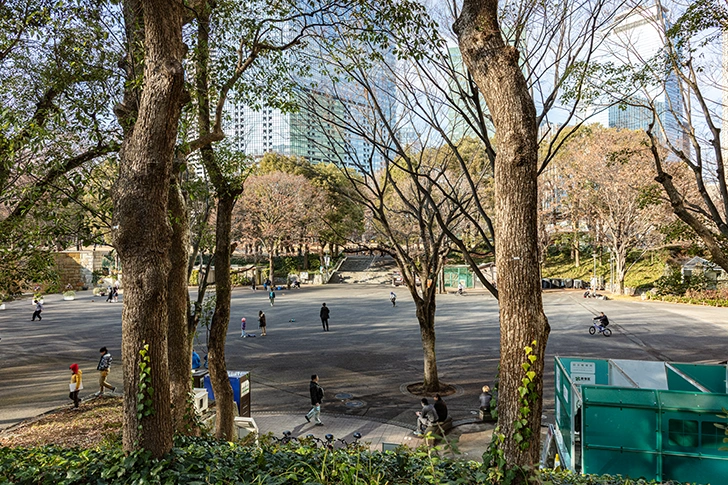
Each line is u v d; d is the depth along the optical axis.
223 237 9.76
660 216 35.38
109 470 4.81
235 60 9.37
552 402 13.81
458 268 52.56
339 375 17.14
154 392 5.05
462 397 14.67
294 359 19.53
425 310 15.20
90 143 8.55
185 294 8.80
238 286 52.75
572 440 8.77
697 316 30.05
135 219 5.02
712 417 7.79
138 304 5.02
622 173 36.38
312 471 4.88
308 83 11.78
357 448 6.86
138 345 5.03
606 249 52.19
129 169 5.08
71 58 8.16
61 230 8.07
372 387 15.71
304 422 12.68
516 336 4.38
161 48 5.18
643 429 8.03
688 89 10.55
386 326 27.23
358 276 58.69
